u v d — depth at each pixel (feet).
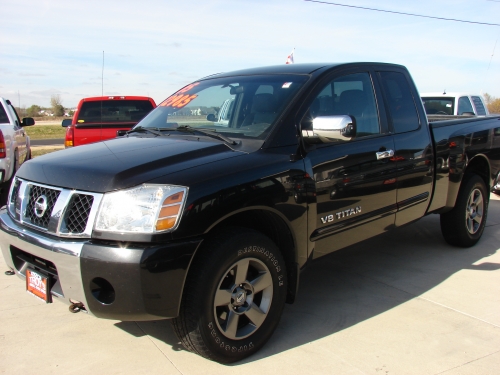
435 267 15.40
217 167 9.29
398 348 10.30
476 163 17.43
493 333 11.01
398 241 18.26
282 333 10.96
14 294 13.07
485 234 19.17
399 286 13.84
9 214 10.50
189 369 9.46
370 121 12.86
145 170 8.95
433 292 13.38
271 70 13.07
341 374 9.31
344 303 12.64
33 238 9.21
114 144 11.19
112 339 10.66
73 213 8.88
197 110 12.80
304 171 10.50
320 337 10.77
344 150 11.60
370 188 12.30
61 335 10.84
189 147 10.17
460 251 17.02
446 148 15.15
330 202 11.22
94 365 9.61
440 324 11.44
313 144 11.03
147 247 8.28
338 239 11.75
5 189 22.94
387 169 12.79
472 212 17.13
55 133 110.01
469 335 10.91
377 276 14.64
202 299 8.80
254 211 9.93
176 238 8.46
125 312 8.40
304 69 12.44
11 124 26.78
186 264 8.52
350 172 11.66
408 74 14.75
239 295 9.53
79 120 32.17
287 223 10.21
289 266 10.82
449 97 35.70
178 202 8.52
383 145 12.76
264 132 10.59
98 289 8.65
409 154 13.60
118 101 32.81
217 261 8.91
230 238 9.16
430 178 14.62
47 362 9.72
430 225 20.42
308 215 10.64
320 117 10.46
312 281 14.25
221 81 13.65
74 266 8.55
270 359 9.84
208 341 9.02
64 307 12.30
